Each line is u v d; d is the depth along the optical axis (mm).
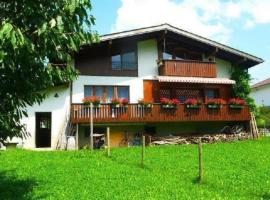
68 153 20172
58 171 14516
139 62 28906
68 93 26719
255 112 31109
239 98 30641
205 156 18734
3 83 8109
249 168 15266
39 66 8172
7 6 7820
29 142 25531
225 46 30047
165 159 17781
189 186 11977
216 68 31062
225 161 17125
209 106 28844
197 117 28422
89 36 7969
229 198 10398
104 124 27250
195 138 27312
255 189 11594
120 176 13484
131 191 11102
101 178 13141
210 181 12766
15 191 11250
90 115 25594
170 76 28438
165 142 26734
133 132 28266
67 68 8672
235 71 31078
